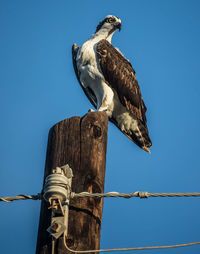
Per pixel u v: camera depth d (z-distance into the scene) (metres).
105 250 8.34
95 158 10.11
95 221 9.38
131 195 8.93
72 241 8.99
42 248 8.91
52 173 8.91
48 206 9.35
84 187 9.71
